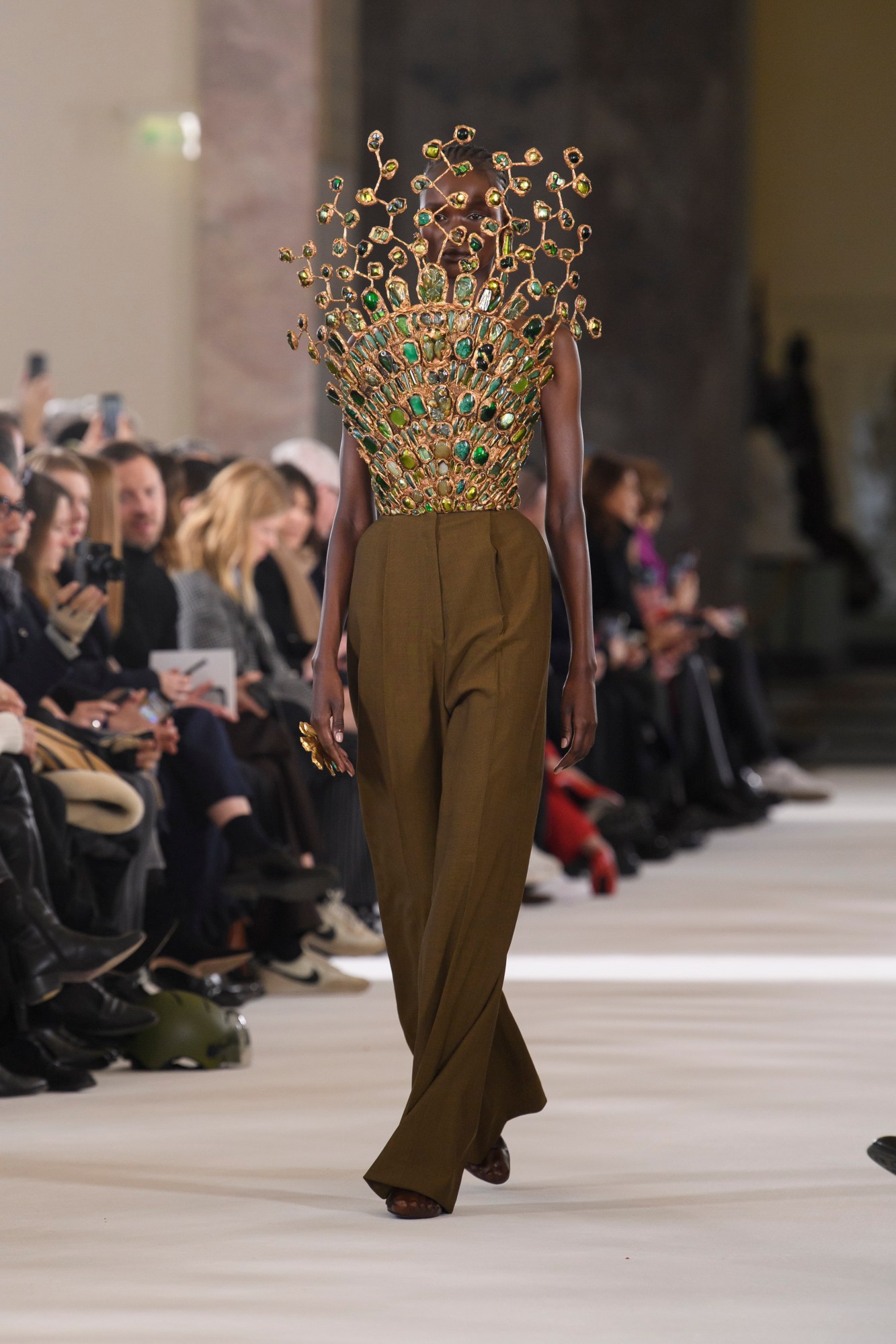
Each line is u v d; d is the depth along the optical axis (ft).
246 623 62.23
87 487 53.26
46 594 51.16
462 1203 34.47
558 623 80.69
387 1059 48.29
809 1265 30.63
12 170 92.43
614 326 163.84
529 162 35.29
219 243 94.48
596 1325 27.68
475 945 33.60
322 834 64.54
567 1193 35.19
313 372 95.55
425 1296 29.01
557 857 82.38
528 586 34.47
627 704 91.25
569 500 35.58
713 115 162.40
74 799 48.14
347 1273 30.25
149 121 94.02
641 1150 38.42
